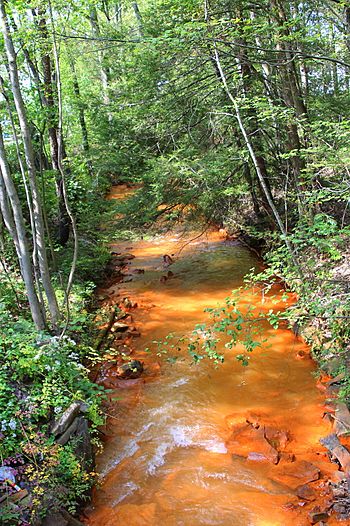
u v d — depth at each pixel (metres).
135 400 6.14
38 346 5.28
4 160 5.31
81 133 14.98
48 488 3.96
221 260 12.16
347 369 5.71
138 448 5.20
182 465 4.88
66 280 9.13
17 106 5.48
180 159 8.20
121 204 9.73
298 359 6.84
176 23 7.66
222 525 4.07
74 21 6.18
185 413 5.80
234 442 5.15
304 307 5.41
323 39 8.24
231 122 8.63
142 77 8.69
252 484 4.53
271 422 5.47
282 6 7.68
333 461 4.73
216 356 4.72
